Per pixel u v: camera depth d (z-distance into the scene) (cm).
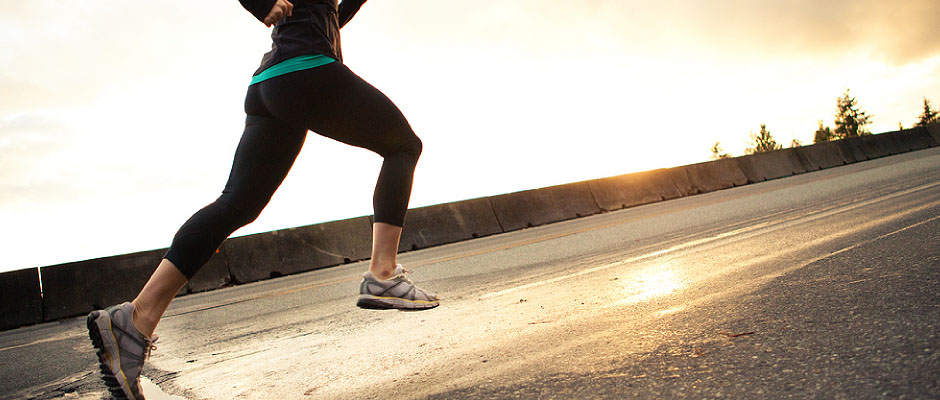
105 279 816
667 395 137
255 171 182
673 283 297
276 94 175
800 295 220
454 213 1184
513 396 153
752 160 1727
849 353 146
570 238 758
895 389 120
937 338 147
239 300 610
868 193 671
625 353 177
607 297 285
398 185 192
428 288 435
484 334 239
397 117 189
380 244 192
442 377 183
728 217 679
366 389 184
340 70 177
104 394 234
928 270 229
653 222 801
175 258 165
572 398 144
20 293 746
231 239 944
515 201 1282
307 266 993
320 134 186
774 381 135
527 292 343
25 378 289
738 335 178
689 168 1603
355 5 213
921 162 1137
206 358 282
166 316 530
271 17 164
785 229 464
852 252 301
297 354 261
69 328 561
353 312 379
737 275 290
